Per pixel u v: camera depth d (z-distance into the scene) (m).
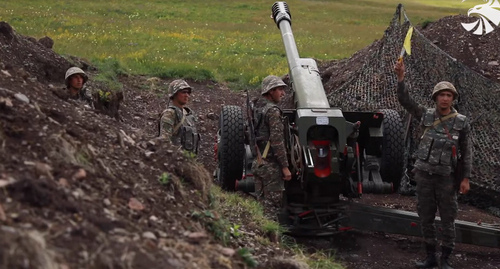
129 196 3.74
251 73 13.35
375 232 6.48
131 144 4.47
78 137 4.02
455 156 5.24
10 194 3.01
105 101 8.86
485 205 7.58
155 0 32.50
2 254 2.48
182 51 16.39
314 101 6.09
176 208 4.00
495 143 8.05
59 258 2.70
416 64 9.33
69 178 3.48
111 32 19.44
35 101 4.21
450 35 11.63
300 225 5.98
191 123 5.91
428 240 5.50
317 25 27.84
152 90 11.20
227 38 20.64
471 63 10.97
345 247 6.04
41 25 19.77
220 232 4.07
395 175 6.92
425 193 5.39
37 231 2.79
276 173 5.61
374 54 9.75
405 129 7.98
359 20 31.39
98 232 3.00
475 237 5.95
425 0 44.16
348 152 5.73
